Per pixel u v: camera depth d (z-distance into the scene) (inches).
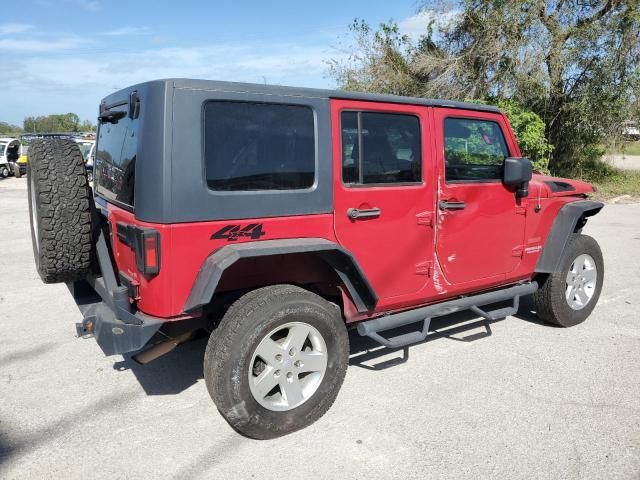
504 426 135.6
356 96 143.1
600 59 627.2
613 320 212.5
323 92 137.6
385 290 153.3
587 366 170.1
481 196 170.6
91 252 136.4
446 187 161.5
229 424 135.0
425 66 719.1
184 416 140.8
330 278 147.4
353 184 143.6
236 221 125.3
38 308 225.5
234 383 121.6
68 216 130.0
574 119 669.9
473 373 165.2
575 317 202.5
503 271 181.8
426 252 159.9
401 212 152.3
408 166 154.3
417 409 143.9
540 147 602.5
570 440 129.7
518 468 119.3
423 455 123.9
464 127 168.2
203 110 120.0
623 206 558.6
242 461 121.6
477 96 687.1
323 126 136.9
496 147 177.9
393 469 119.0
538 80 634.8
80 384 157.9
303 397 133.4
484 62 666.8
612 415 140.9
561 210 194.4
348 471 118.3
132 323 121.6
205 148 120.9
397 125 151.8
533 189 185.5
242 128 125.6
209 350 125.4
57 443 128.1
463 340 191.6
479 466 120.0
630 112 632.4
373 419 139.0
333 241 140.5
